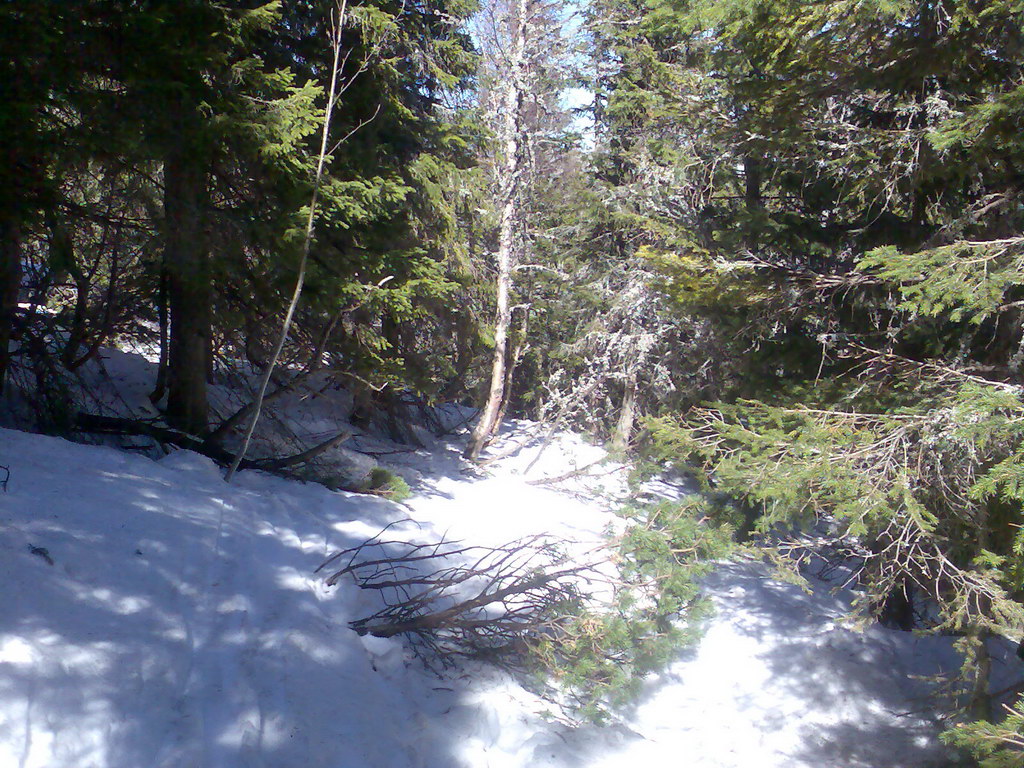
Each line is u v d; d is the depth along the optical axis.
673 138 13.75
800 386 8.25
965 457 6.03
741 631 9.04
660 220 13.18
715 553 6.56
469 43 14.46
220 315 10.36
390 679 5.56
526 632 6.21
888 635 9.09
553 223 23.12
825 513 7.12
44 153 7.30
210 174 9.19
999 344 7.30
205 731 4.14
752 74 8.59
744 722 7.30
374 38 10.23
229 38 8.38
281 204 9.12
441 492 12.50
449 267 13.52
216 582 5.66
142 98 7.63
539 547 6.84
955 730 4.80
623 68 18.48
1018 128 6.49
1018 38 6.71
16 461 6.49
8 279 8.44
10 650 3.97
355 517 8.77
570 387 22.42
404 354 13.81
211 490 7.61
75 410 9.62
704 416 7.83
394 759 4.55
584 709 5.93
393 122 11.46
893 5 6.41
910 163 7.40
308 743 4.32
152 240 9.09
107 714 3.95
